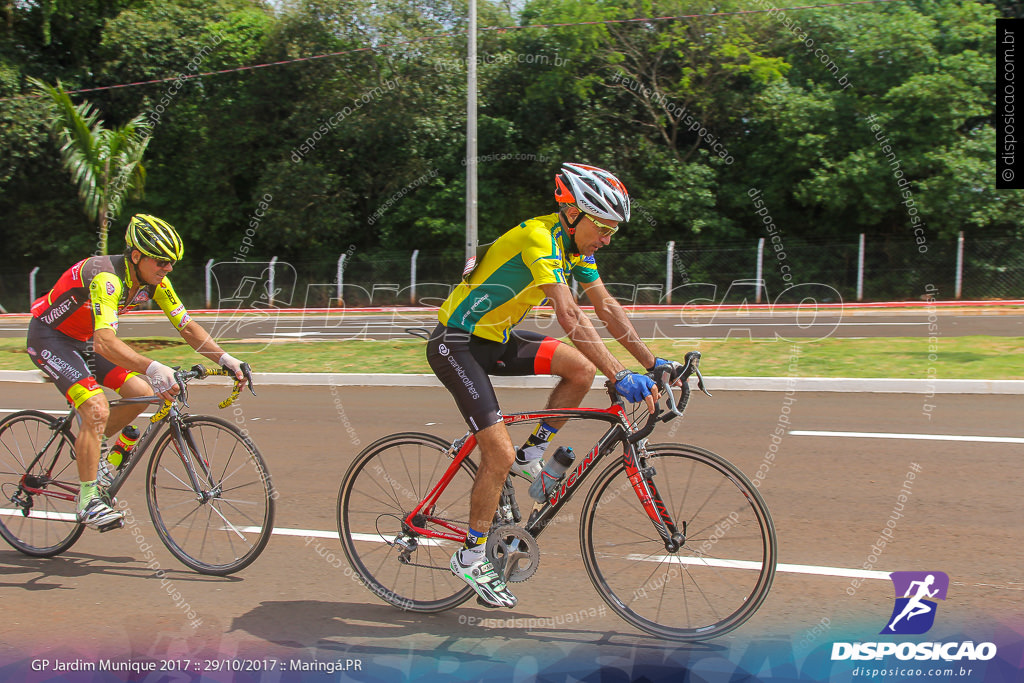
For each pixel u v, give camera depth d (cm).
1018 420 609
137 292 348
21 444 384
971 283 1758
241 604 315
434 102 1845
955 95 1700
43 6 2266
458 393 287
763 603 302
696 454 285
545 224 281
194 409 745
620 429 284
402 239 1978
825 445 542
